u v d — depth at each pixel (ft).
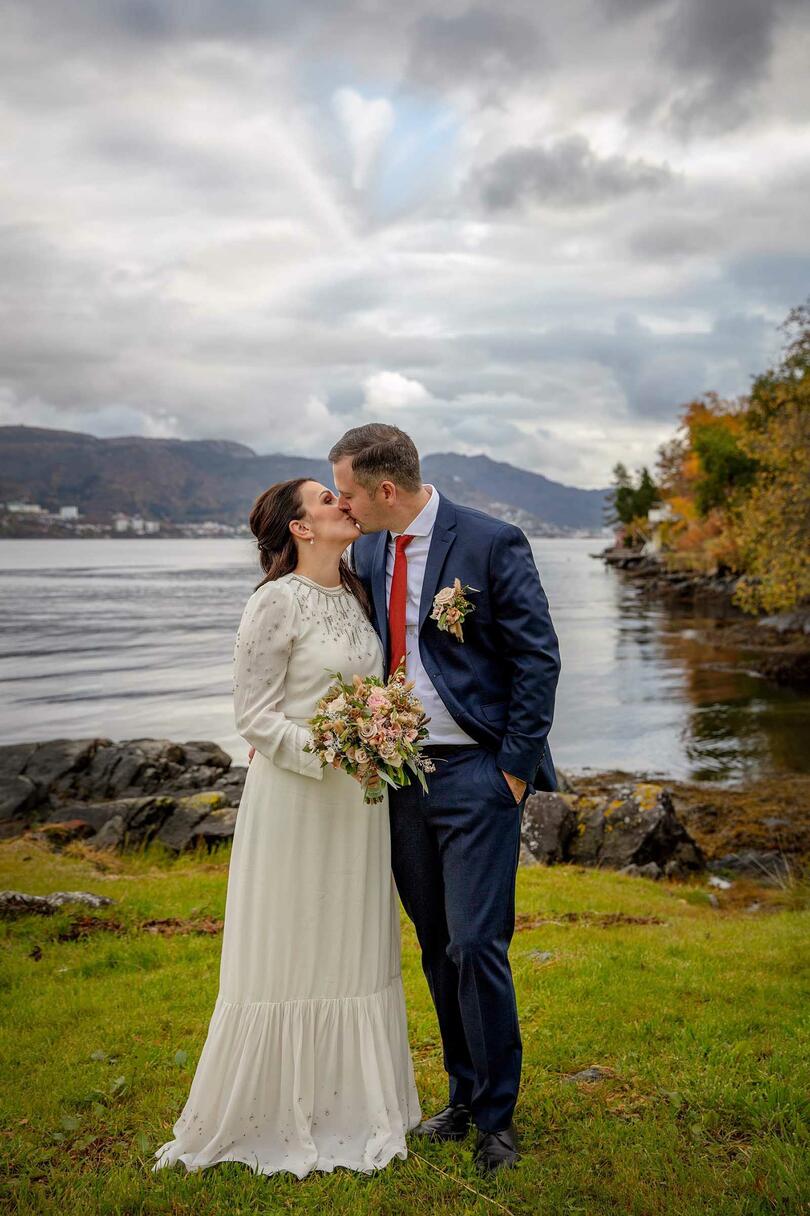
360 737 9.87
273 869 10.56
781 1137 10.61
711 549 202.80
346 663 10.94
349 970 10.74
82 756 47.50
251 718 10.52
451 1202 9.62
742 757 60.23
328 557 11.20
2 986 18.01
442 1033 11.43
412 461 10.92
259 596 10.89
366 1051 10.71
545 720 10.52
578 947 19.81
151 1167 10.50
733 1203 9.22
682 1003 15.65
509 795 10.58
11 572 361.51
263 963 10.53
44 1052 14.49
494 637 10.87
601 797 36.63
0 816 42.39
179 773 47.57
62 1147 11.34
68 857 32.78
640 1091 12.16
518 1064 10.65
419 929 11.41
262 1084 10.49
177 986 17.53
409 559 11.19
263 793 10.68
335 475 11.00
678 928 22.49
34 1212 9.74
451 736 10.76
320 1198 9.68
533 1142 10.87
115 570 385.70
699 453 199.62
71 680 98.27
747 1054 12.96
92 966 18.94
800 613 124.06
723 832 41.96
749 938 20.89
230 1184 9.87
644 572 292.81
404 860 11.21
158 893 25.59
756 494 92.48
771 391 106.42
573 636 132.46
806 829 41.75
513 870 10.73
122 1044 14.70
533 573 10.86
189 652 122.31
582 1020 14.76
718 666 101.24
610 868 33.86
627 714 76.23
